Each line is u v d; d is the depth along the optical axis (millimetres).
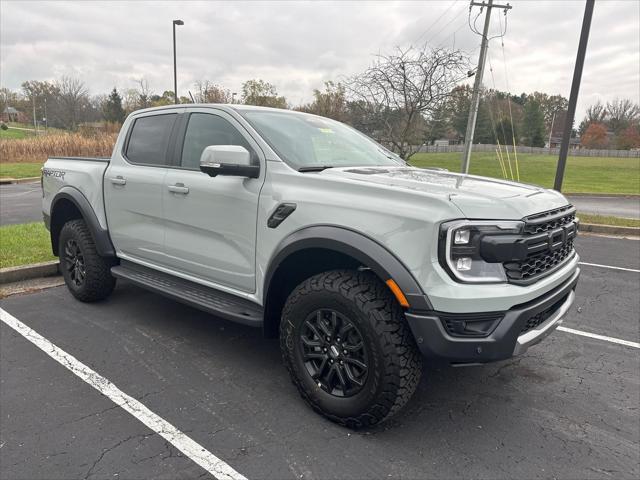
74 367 3467
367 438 2705
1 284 5258
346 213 2650
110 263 4547
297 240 2787
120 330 4133
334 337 2744
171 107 3994
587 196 20203
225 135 3480
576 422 2939
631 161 56031
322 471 2422
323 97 18188
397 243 2451
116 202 4223
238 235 3217
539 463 2533
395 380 2508
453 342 2346
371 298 2535
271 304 3094
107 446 2584
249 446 2611
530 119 80688
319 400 2826
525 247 2438
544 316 2787
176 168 3732
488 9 16688
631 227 9766
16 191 14695
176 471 2406
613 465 2531
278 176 3045
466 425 2871
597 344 4129
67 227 4676
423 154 55875
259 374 3424
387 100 13328
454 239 2336
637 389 3365
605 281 6094
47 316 4410
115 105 61062
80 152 29078
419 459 2535
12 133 57875
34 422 2787
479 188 2744
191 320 4391
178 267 3766
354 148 3842
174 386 3234
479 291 2338
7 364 3486
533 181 29328
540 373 3582
